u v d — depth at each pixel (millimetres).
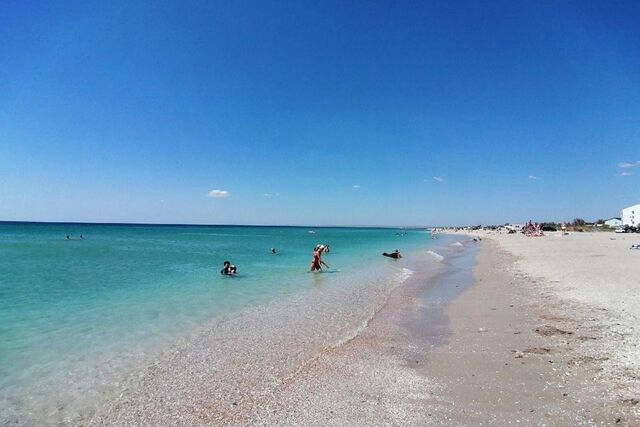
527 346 9406
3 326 12000
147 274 24906
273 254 43469
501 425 5770
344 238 101062
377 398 6938
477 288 19141
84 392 7551
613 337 9602
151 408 6906
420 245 66750
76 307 14906
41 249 45812
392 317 13508
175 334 11391
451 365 8484
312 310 14656
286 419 6328
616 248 41688
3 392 7523
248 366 8867
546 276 21422
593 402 6289
